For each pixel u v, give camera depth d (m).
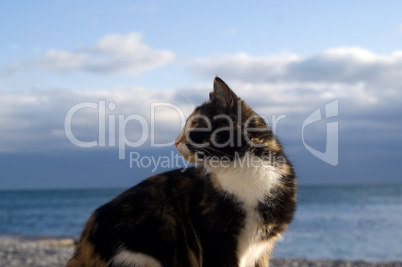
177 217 0.96
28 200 13.82
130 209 0.96
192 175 0.99
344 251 2.90
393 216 5.46
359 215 5.67
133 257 0.94
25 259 1.98
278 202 0.95
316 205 8.02
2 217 6.83
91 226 0.98
